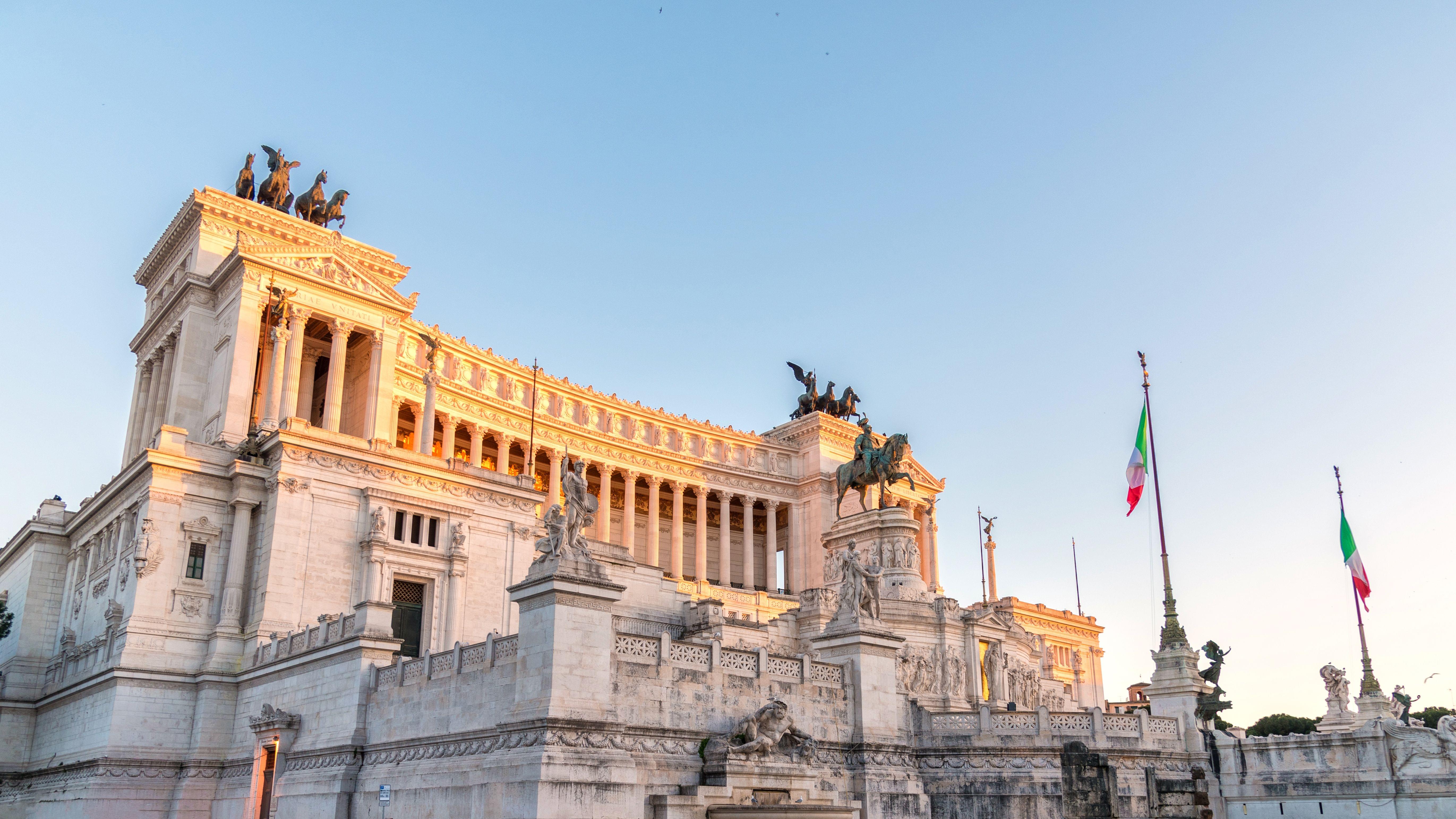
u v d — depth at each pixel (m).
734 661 46.19
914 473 139.25
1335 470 76.19
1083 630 137.25
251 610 65.88
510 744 38.97
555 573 39.41
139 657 61.91
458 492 75.19
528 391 114.38
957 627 75.12
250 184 96.56
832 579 88.19
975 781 51.56
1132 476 66.56
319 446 69.25
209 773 60.34
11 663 77.38
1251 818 52.12
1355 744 49.75
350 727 48.38
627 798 38.91
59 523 82.38
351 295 90.44
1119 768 52.19
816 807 43.06
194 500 67.44
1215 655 57.56
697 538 123.06
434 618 71.31
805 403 139.75
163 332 94.31
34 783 70.50
